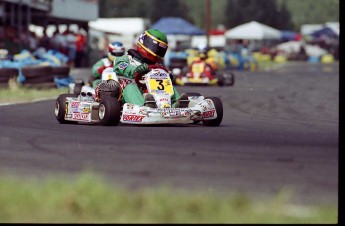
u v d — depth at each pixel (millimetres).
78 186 12641
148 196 12375
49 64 50250
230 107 37562
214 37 161500
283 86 62969
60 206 12016
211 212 11719
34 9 78938
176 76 60281
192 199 12203
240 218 11469
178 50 106000
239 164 16703
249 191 13797
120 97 25797
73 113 26109
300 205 12555
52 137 21375
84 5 93938
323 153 18531
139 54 25875
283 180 14828
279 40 197250
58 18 88250
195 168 16156
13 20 70375
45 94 42969
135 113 24312
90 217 11648
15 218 11625
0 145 19562
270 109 36312
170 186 14070
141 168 16125
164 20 117312
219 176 15242
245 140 21312
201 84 60156
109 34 118625
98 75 33188
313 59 177000
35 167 16172
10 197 12375
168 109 24500
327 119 30484
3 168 16000
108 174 15383
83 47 89438
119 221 11406
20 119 27906
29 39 70250
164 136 21906
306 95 49750
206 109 25250
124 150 18719
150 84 25281
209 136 22219
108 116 24562
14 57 51312
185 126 25438
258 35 149750
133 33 121312
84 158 17422
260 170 15945
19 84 45562
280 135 23000
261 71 106375
